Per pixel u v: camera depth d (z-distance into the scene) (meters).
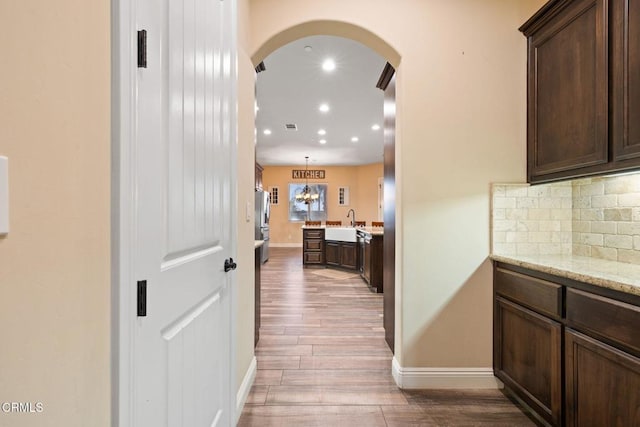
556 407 1.42
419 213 1.97
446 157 1.98
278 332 2.94
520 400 1.75
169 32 0.95
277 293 4.44
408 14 1.98
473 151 1.98
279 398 1.87
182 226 1.03
